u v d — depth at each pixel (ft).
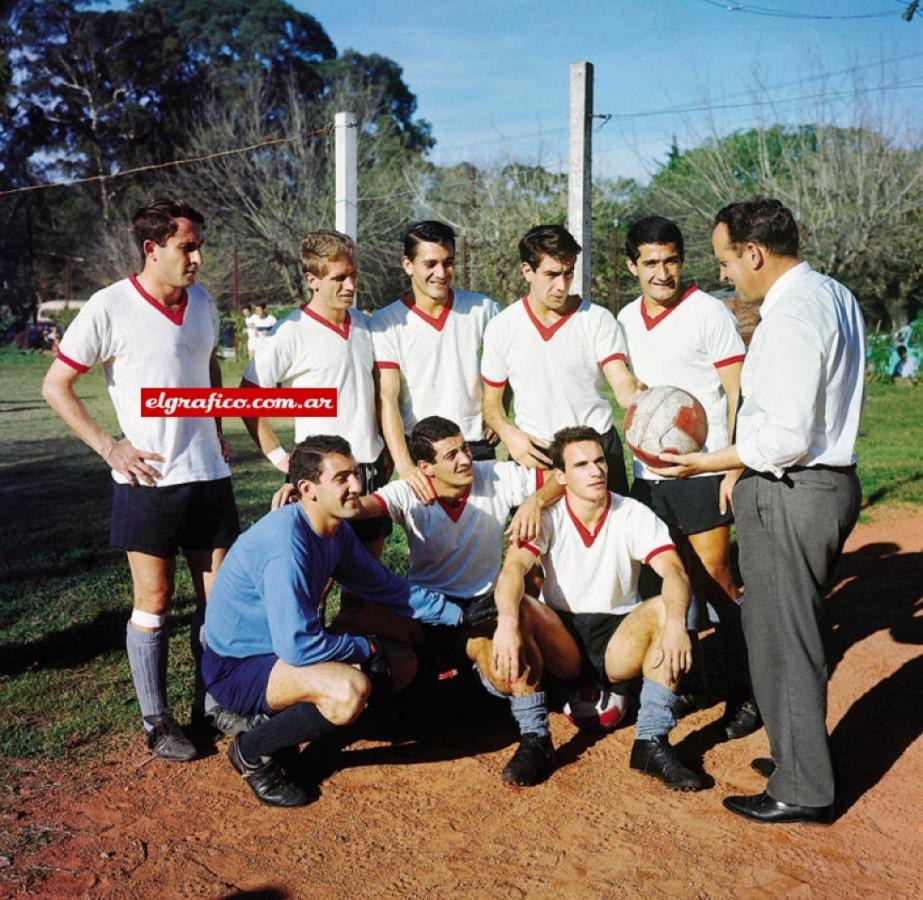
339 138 26.96
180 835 10.80
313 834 10.84
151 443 12.41
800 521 10.55
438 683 14.53
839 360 10.42
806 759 10.78
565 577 12.98
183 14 174.81
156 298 12.38
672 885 9.78
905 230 89.35
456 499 13.52
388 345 14.88
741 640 13.66
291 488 13.32
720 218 10.99
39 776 12.09
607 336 14.35
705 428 12.51
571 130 24.23
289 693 11.44
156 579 12.66
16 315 142.92
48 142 170.71
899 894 9.58
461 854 10.41
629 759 12.61
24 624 17.46
